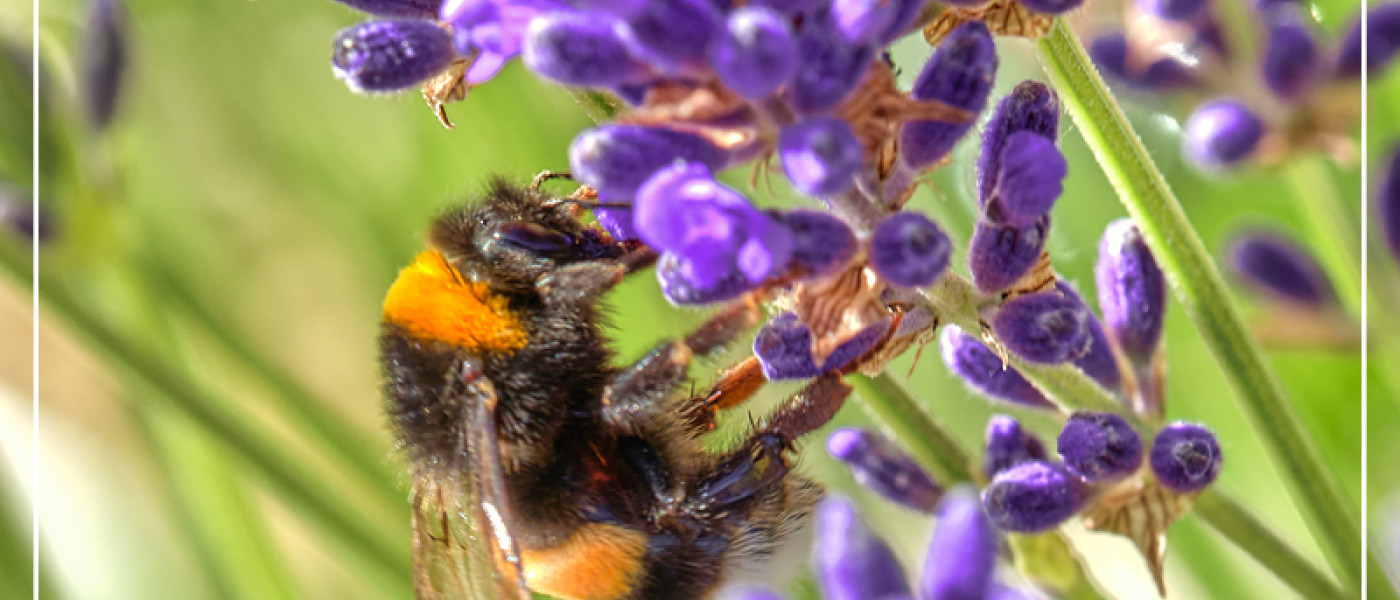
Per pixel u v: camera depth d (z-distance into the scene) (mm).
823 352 145
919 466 163
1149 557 155
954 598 151
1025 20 148
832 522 151
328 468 217
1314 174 184
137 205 222
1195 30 182
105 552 213
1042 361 148
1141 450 153
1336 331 183
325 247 225
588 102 155
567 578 162
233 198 230
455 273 159
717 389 160
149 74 231
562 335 160
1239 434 200
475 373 158
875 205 144
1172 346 202
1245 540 157
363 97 218
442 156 215
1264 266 183
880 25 139
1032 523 154
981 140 149
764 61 137
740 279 143
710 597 162
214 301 227
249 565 202
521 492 161
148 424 205
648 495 161
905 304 148
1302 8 184
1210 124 181
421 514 162
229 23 229
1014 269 146
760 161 143
